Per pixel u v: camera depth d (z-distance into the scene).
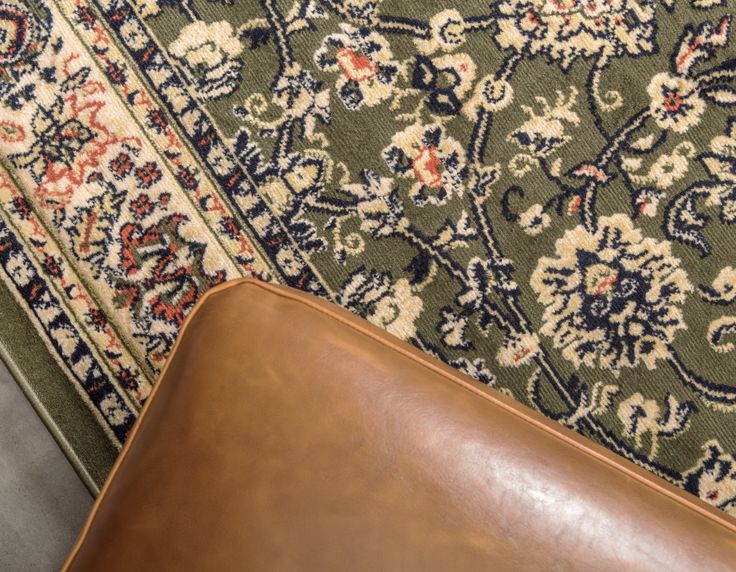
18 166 0.97
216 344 0.63
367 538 0.57
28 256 0.97
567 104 0.97
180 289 0.96
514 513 0.56
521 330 0.95
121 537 0.60
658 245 0.95
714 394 0.93
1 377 0.96
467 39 0.98
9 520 0.94
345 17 0.98
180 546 0.58
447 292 0.96
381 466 0.58
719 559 0.55
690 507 0.59
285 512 0.58
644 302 0.95
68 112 0.97
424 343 0.95
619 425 0.94
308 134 0.98
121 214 0.97
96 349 0.96
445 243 0.96
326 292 0.96
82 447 0.95
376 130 0.98
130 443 0.66
